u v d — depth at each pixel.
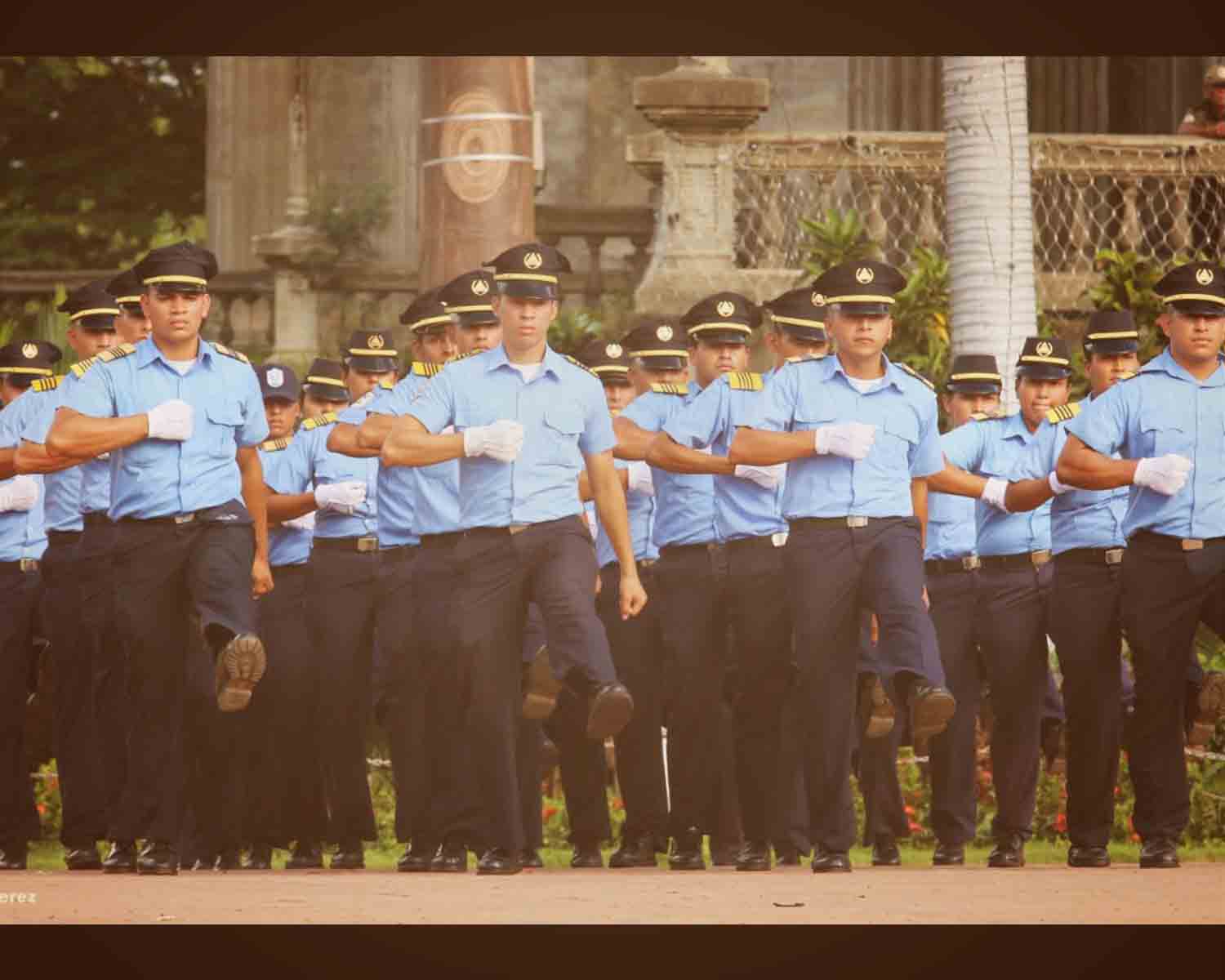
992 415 42.59
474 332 39.47
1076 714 38.06
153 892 30.03
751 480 38.62
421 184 63.69
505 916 25.92
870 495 34.66
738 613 38.84
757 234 65.12
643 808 41.47
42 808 50.97
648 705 41.53
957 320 57.50
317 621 43.34
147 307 35.31
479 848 36.56
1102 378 41.56
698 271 63.28
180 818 40.47
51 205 118.94
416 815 40.12
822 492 34.62
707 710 40.28
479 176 62.12
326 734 43.53
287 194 97.31
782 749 38.81
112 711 37.44
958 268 57.31
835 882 31.98
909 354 62.41
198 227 123.94
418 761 40.41
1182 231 67.19
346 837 43.75
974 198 56.97
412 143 96.81
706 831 40.94
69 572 39.75
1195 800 48.59
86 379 34.94
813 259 63.75
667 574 40.34
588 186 103.12
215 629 34.88
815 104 96.19
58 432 34.28
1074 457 36.09
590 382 34.28
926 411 35.31
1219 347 36.88
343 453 41.47
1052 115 85.75
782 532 38.66
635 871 37.84
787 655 38.66
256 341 82.75
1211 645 48.56
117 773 37.47
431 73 62.56
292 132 84.94
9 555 41.66
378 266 80.38
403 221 96.44
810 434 34.34
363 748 43.72
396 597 41.25
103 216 119.06
